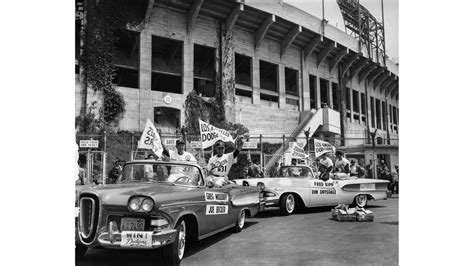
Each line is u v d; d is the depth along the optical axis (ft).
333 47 68.49
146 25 57.21
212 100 64.85
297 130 68.23
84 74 49.57
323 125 69.62
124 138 44.37
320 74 73.20
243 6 63.00
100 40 50.62
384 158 49.37
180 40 61.87
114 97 51.72
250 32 69.92
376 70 63.26
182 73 62.08
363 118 65.72
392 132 63.36
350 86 67.51
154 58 69.15
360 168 39.32
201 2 59.88
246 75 79.00
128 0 54.19
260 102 70.54
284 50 71.82
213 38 65.67
